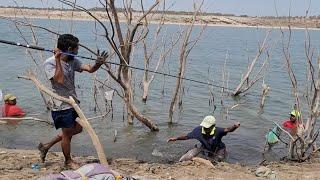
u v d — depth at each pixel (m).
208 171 7.88
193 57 34.59
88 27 69.56
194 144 11.18
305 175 7.79
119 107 15.30
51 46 29.69
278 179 7.49
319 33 94.50
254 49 44.34
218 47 46.03
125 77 11.97
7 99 13.09
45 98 14.88
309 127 9.55
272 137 11.22
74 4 10.08
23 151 9.37
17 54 31.23
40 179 5.75
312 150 10.08
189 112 15.56
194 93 19.25
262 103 16.89
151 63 27.30
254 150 10.95
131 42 11.41
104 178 5.69
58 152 9.48
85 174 5.69
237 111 16.12
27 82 19.75
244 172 7.98
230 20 107.88
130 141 11.36
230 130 9.74
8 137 11.31
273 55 37.59
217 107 16.67
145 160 9.68
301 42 56.84
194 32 69.94
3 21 81.12
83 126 6.85
